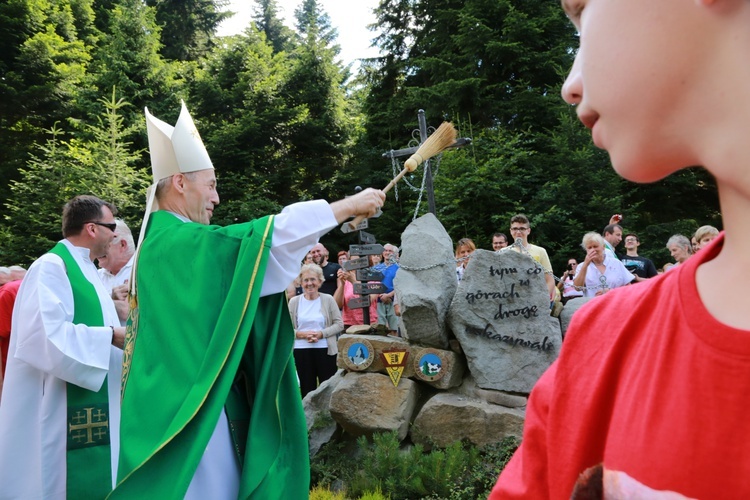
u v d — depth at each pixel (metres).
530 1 18.89
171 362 2.42
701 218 16.88
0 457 3.56
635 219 15.62
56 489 3.58
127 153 20.11
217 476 2.52
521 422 5.08
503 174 16.16
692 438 0.53
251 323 2.43
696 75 0.50
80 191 17.80
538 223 15.44
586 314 0.71
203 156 2.91
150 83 22.52
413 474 4.82
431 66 19.30
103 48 23.31
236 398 2.68
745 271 0.53
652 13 0.51
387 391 5.35
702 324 0.54
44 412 3.61
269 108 21.98
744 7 0.48
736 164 0.49
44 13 23.91
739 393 0.51
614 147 0.56
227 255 2.54
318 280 6.72
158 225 2.72
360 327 5.98
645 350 0.61
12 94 21.80
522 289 5.37
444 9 20.97
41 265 3.65
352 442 5.60
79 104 21.12
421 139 6.50
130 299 2.77
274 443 2.60
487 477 4.77
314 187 22.08
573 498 0.66
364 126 22.97
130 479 2.26
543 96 17.72
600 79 0.55
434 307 5.28
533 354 5.29
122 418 2.42
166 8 29.19
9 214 20.14
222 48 24.61
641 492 0.56
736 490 0.50
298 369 6.47
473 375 5.30
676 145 0.53
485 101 18.33
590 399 0.66
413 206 17.59
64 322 3.52
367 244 6.58
